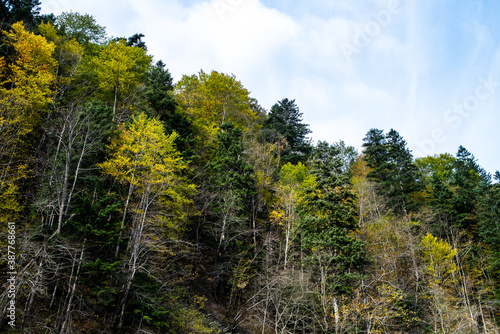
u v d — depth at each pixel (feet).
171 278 74.69
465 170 140.05
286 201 81.97
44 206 50.98
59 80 83.25
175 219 70.64
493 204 98.37
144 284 57.11
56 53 90.27
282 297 67.97
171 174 65.72
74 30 120.98
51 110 67.56
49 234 48.55
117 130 69.21
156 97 92.17
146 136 65.26
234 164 88.84
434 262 84.53
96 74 94.89
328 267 68.85
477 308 83.46
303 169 112.57
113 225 54.39
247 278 77.05
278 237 87.56
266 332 75.77
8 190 52.34
